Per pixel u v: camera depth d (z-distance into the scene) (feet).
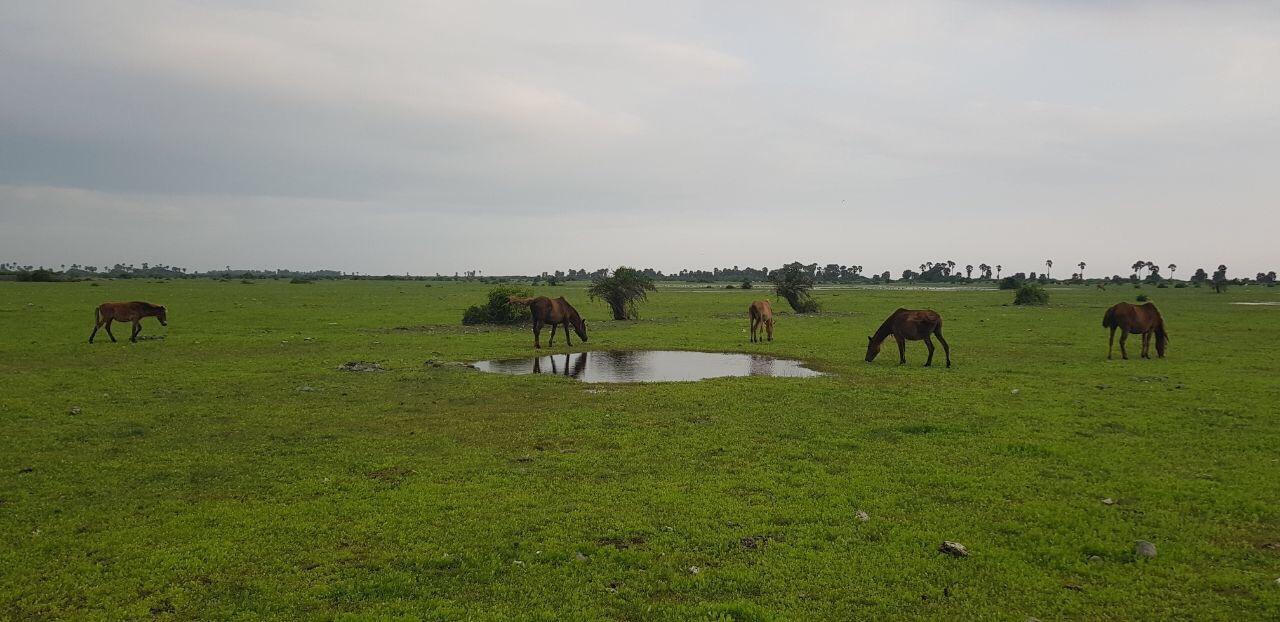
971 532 25.55
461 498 28.76
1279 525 25.82
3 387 53.57
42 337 87.40
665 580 21.68
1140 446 36.94
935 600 20.52
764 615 19.26
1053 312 150.00
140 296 179.52
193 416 44.24
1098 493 29.58
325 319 122.52
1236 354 76.79
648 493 29.40
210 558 22.86
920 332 69.31
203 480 31.27
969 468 33.22
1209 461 34.14
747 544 24.25
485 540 24.52
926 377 61.00
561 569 22.29
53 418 43.16
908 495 29.37
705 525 25.91
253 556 23.08
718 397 51.16
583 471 32.71
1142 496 29.07
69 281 301.63
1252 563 22.80
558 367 68.54
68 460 34.09
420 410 46.75
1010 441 37.99
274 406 47.55
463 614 19.39
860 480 31.24
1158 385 56.03
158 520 26.25
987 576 21.99
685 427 41.75
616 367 68.69
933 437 39.24
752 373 64.85
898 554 23.53
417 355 75.66
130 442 37.78
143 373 60.70
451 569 22.39
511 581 21.50
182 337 90.02
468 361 72.69
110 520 26.21
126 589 20.66
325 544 24.14
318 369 63.67
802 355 77.71
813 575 22.03
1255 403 48.16
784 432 40.37
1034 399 50.37
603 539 24.75
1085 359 73.61
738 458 35.01
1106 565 22.77
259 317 124.16
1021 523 26.40
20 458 34.42
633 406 48.16
